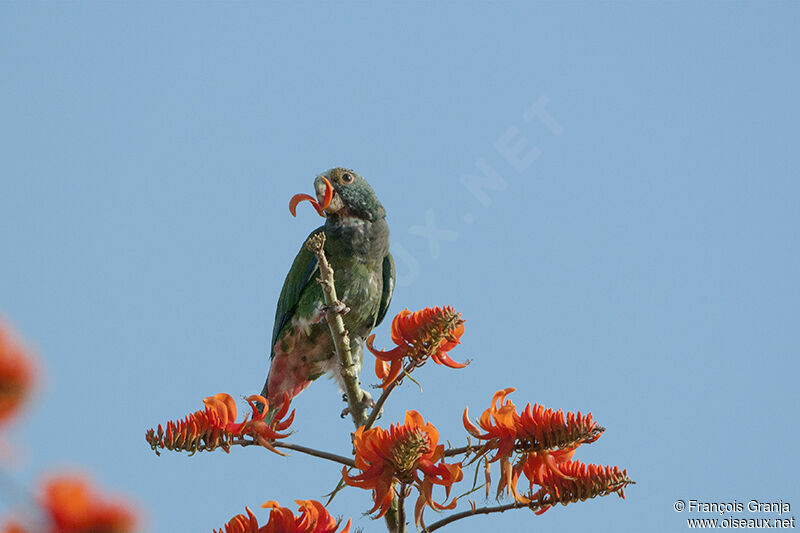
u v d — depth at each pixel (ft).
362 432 24.59
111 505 6.08
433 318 29.22
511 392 25.61
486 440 25.52
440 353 29.99
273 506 23.80
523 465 25.35
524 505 25.23
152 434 26.53
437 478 23.90
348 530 23.58
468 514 25.32
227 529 23.02
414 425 24.04
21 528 5.85
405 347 29.63
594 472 25.40
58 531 5.87
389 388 29.99
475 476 25.26
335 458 27.48
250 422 27.17
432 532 25.32
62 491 5.95
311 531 23.34
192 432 26.48
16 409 5.95
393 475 24.03
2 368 5.91
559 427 24.82
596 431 24.95
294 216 36.45
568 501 25.18
